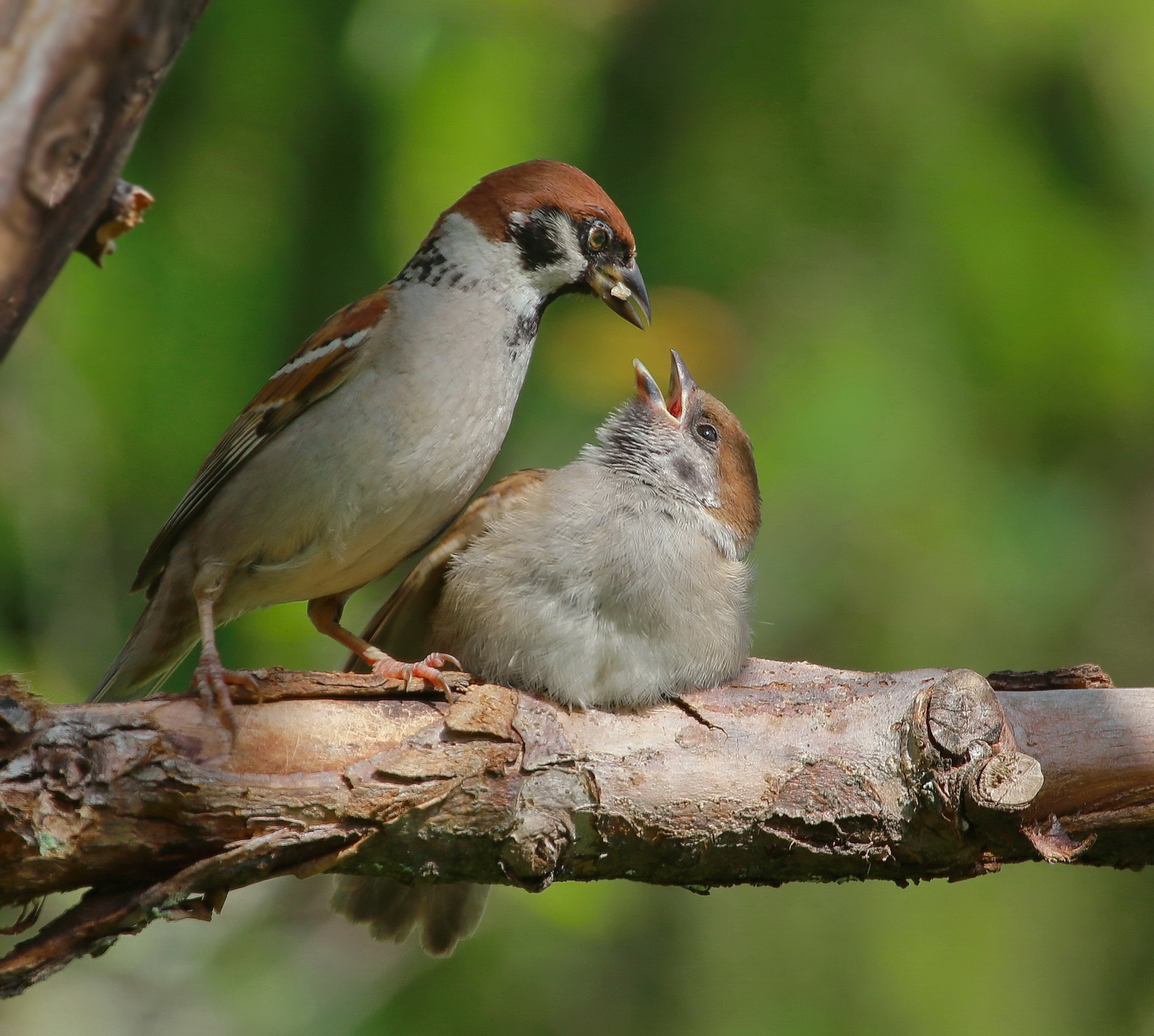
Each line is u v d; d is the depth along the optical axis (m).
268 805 5.77
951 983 8.91
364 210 9.55
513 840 6.18
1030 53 9.44
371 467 7.38
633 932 9.55
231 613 8.00
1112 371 9.32
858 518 9.30
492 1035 9.50
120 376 9.41
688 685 7.02
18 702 5.59
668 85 9.77
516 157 9.19
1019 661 9.53
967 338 9.35
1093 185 9.63
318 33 9.58
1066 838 6.35
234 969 10.74
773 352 9.41
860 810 6.33
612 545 7.23
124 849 5.61
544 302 8.20
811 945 9.18
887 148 9.46
